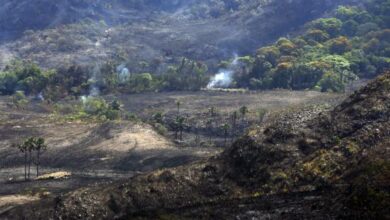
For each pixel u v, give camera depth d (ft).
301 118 292.81
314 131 276.00
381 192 192.75
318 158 249.75
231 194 251.19
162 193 261.85
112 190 271.69
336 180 227.81
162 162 441.27
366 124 263.08
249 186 253.03
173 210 248.11
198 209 243.81
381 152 227.81
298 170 247.70
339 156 243.81
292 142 271.49
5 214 271.08
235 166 270.67
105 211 256.93
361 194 197.57
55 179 415.44
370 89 294.05
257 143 278.26
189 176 270.87
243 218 221.87
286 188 238.68
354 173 223.10
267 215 218.38
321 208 208.74
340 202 204.54
